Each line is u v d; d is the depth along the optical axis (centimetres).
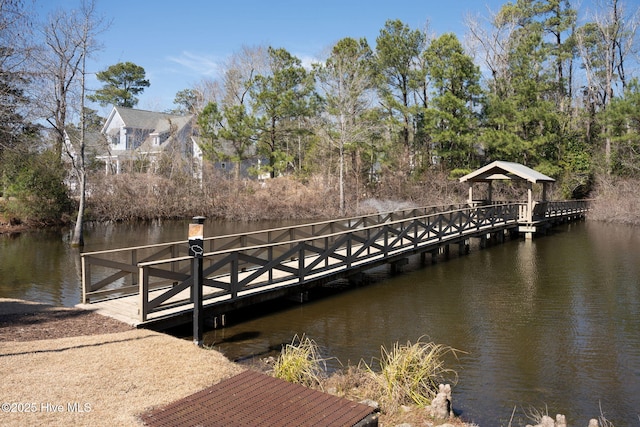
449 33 2891
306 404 402
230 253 790
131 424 367
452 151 2894
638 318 830
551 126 2877
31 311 726
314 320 816
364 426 370
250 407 396
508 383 573
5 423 362
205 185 2864
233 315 845
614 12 3478
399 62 3120
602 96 3753
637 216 2431
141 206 2583
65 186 2253
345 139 2869
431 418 461
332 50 3120
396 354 575
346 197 2994
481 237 1741
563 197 2981
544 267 1299
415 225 1319
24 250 1561
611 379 585
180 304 726
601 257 1456
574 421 485
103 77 4803
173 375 475
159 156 3044
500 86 3272
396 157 3191
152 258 876
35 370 473
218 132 2947
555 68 3556
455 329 774
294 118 3369
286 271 910
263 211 2781
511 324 799
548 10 3528
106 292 801
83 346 555
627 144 2881
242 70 4025
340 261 1111
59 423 366
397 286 1075
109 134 3494
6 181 2105
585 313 863
